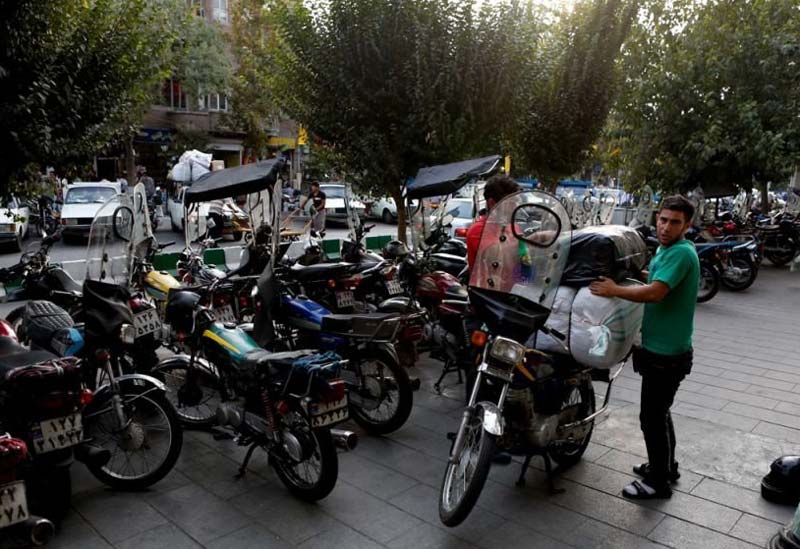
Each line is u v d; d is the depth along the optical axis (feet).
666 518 12.10
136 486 13.01
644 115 48.44
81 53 19.79
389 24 26.96
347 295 22.03
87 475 13.79
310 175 96.12
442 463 14.55
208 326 14.75
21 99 17.57
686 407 18.08
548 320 12.59
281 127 111.04
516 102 30.17
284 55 30.19
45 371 10.45
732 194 46.93
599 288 11.76
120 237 15.34
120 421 12.73
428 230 26.84
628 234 13.50
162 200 83.05
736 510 12.41
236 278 20.74
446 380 20.67
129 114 23.29
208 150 102.47
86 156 21.27
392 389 16.02
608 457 14.80
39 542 9.46
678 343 12.14
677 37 46.91
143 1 22.21
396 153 28.73
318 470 12.93
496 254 11.86
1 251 49.93
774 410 17.88
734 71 44.42
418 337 17.46
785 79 43.96
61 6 19.42
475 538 11.41
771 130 44.37
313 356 12.55
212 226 27.78
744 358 23.30
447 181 20.51
